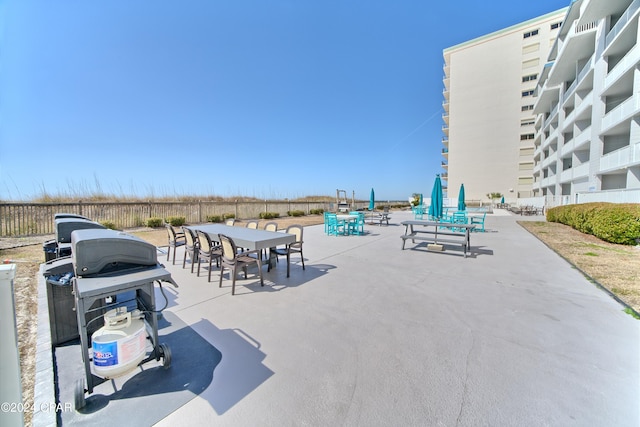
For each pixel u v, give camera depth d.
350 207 21.70
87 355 1.72
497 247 6.95
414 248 7.02
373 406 1.65
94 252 1.90
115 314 1.82
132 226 10.73
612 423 1.51
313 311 3.09
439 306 3.21
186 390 1.81
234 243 3.85
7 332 1.10
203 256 4.48
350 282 4.18
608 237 7.31
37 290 3.63
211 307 3.22
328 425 1.51
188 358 2.18
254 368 2.04
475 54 34.12
